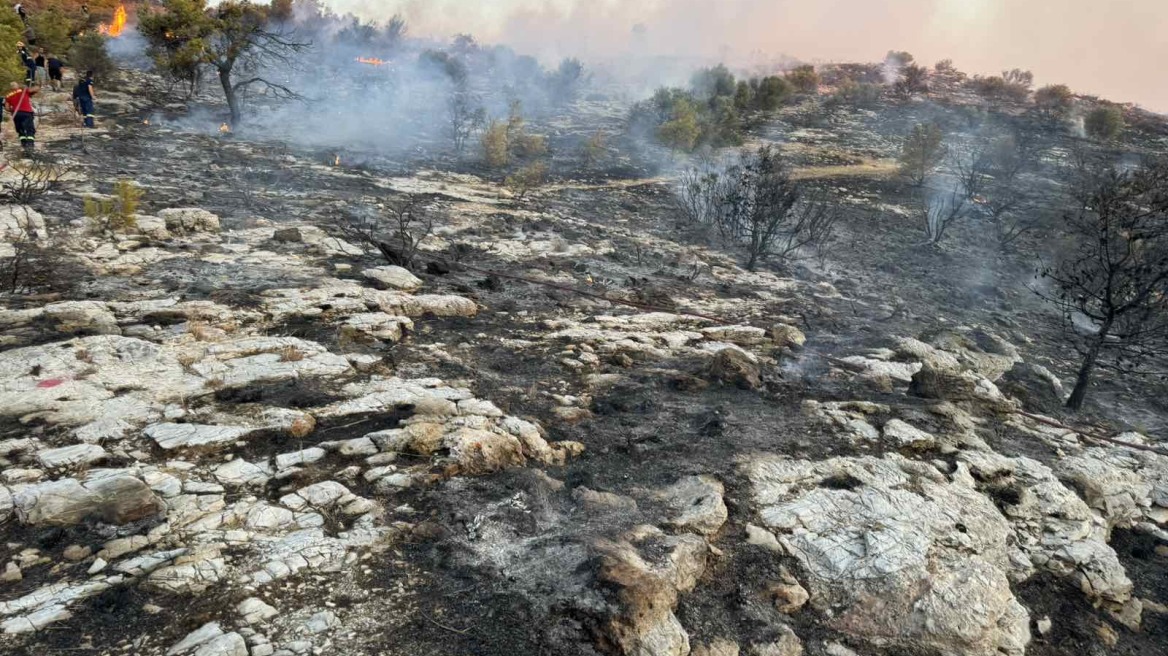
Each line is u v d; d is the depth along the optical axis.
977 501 6.34
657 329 10.59
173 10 25.44
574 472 6.08
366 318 8.84
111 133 20.84
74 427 5.64
